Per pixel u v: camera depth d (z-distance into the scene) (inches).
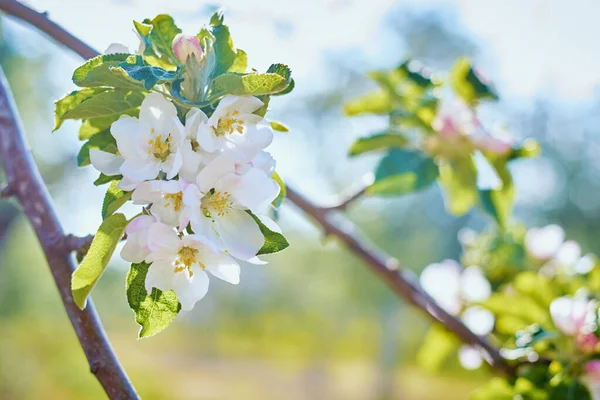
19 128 33.5
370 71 47.9
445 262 52.0
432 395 379.6
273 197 27.3
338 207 44.7
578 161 335.0
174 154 27.1
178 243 27.0
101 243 27.3
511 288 44.4
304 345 462.6
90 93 28.8
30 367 238.7
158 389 354.6
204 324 475.8
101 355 29.6
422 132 46.9
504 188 46.3
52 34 36.9
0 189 32.1
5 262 264.1
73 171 226.1
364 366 445.4
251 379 406.9
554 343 39.9
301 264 405.7
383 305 355.3
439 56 351.9
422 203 332.2
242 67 28.4
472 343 41.3
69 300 30.1
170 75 27.0
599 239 326.0
